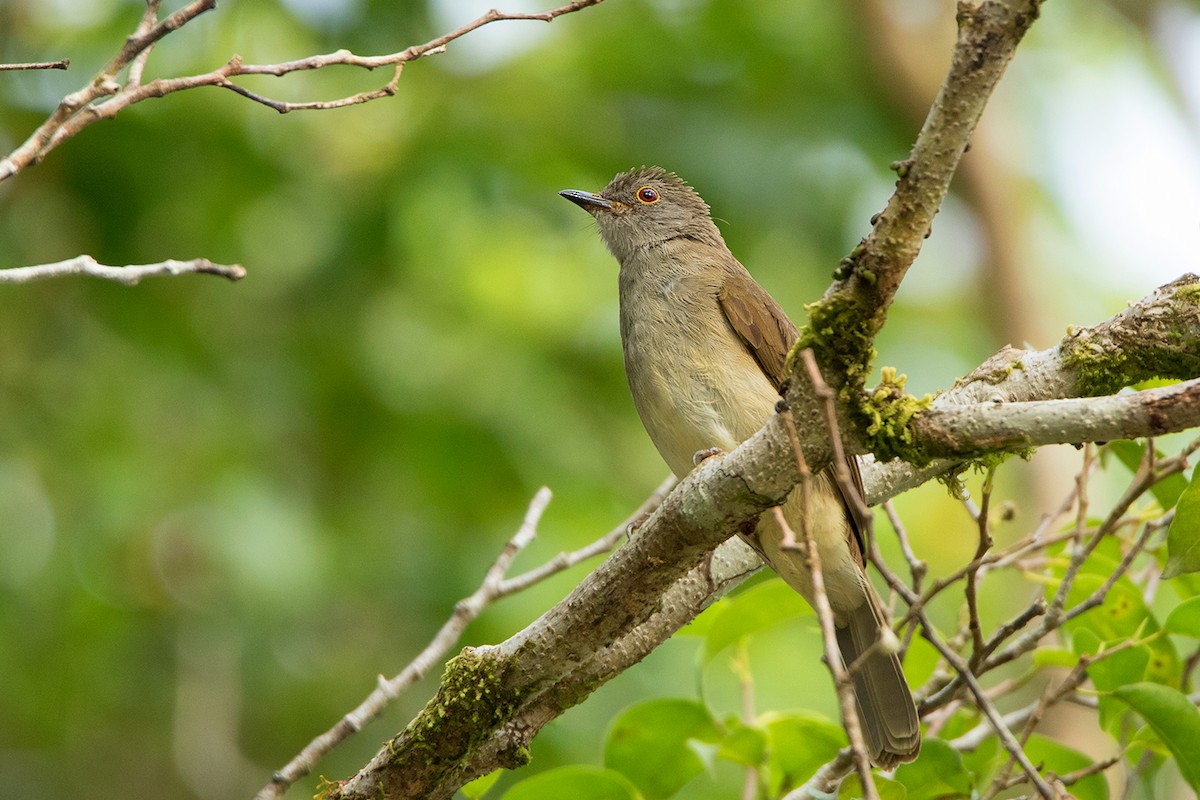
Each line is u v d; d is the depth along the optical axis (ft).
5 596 41.73
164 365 43.60
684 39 48.55
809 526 16.38
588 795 23.24
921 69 47.39
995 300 48.21
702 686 24.13
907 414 17.56
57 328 43.45
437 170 43.86
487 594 23.81
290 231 45.03
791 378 17.72
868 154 48.14
